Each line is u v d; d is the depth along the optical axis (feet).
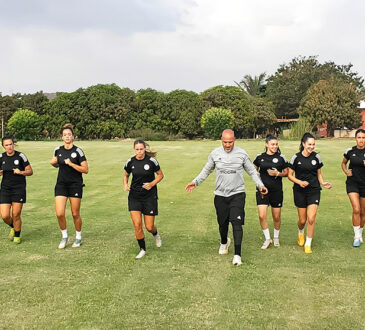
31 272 18.28
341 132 176.04
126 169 20.70
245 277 17.43
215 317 13.83
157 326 13.26
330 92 162.09
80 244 22.79
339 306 14.61
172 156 74.23
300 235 22.49
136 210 20.42
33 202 35.63
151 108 179.11
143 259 20.02
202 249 21.74
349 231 25.68
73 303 14.97
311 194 21.36
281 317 13.82
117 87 182.19
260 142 118.01
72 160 21.54
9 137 22.84
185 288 16.28
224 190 19.81
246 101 180.96
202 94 189.98
